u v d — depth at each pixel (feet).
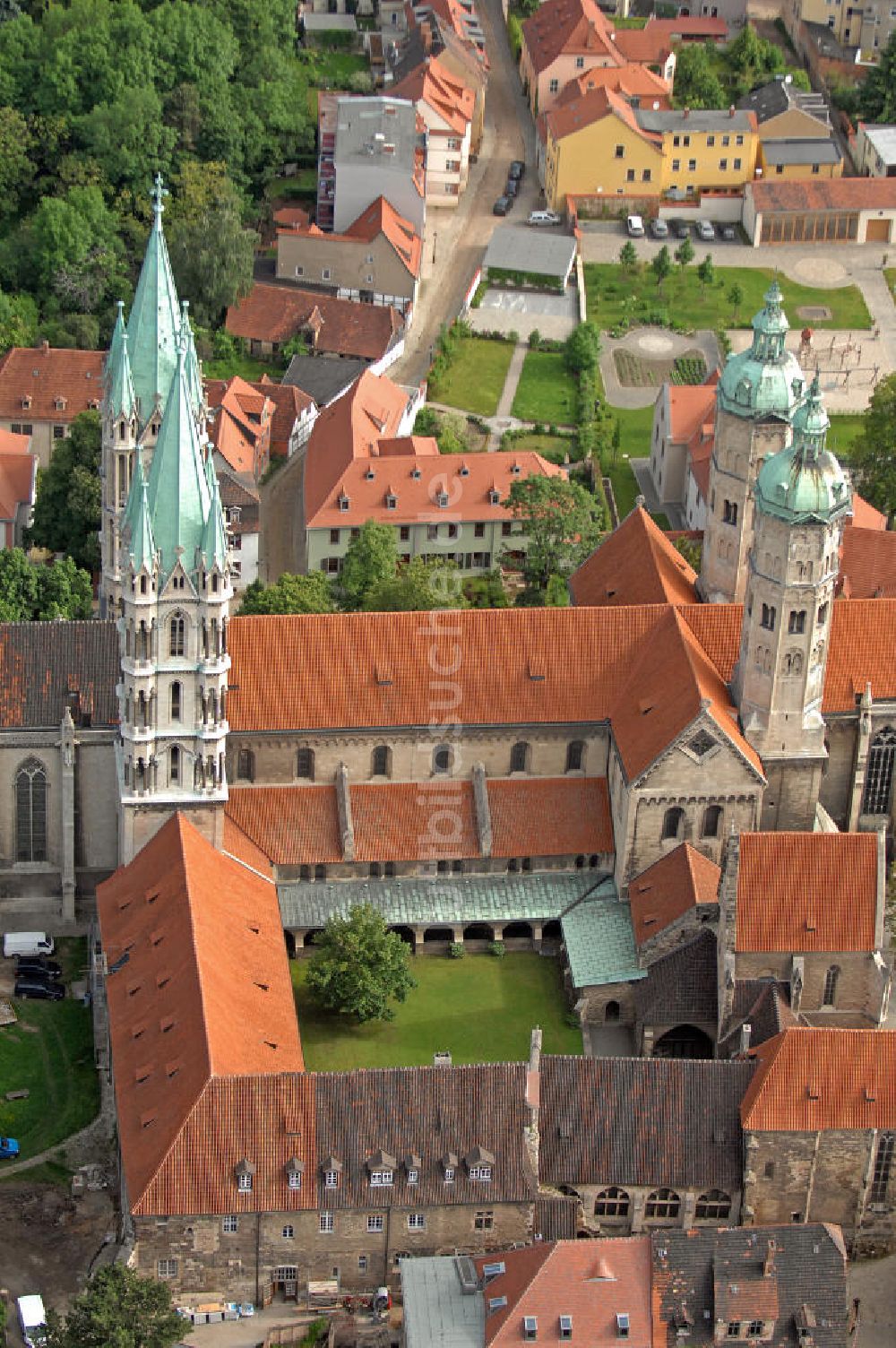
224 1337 579.48
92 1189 616.39
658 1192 610.65
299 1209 575.38
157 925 642.22
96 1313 538.47
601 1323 551.59
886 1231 618.44
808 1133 603.26
